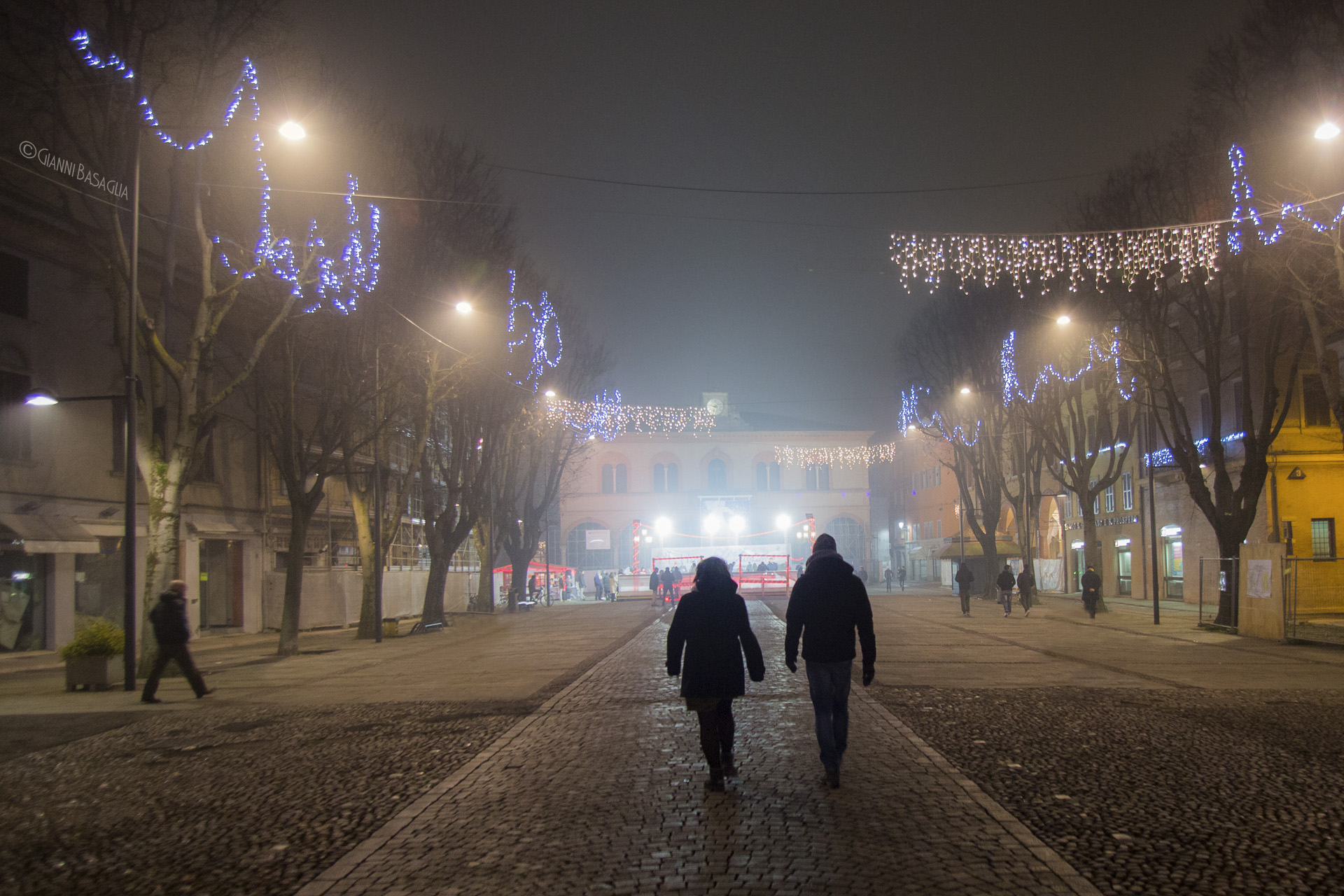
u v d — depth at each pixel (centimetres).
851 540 8356
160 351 1848
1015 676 1556
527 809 744
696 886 554
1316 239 2109
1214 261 2398
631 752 955
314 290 2223
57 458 2391
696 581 811
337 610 3450
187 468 1897
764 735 1030
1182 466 2627
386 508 4059
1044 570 5522
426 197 2772
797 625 799
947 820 682
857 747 955
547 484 4744
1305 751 936
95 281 2527
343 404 2467
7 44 1775
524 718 1202
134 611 1667
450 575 4669
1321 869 577
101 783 906
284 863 635
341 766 945
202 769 957
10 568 2278
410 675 1789
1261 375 3266
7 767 991
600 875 580
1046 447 3978
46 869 636
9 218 2239
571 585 6481
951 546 5550
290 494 2367
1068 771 848
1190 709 1206
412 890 568
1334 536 3247
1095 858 600
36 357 2336
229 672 1959
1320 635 2231
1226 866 584
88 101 1770
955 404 4450
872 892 540
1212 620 2611
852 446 8412
